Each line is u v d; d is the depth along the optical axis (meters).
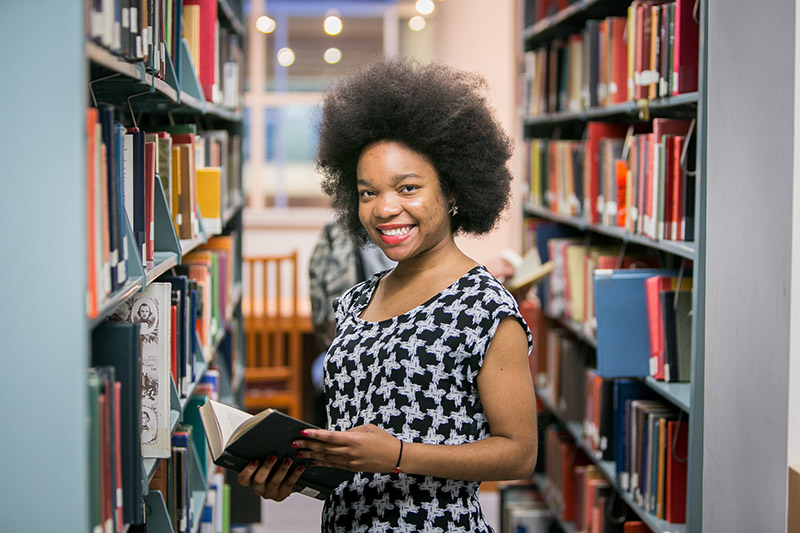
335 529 1.58
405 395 1.52
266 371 4.94
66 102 1.17
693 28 2.20
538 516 3.75
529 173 4.38
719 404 2.01
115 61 1.37
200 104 2.44
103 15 1.28
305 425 1.40
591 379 3.07
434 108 1.60
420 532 1.52
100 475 1.26
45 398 1.20
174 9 2.25
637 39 2.53
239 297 4.04
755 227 1.88
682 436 2.36
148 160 1.80
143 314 1.77
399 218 1.59
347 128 1.65
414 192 1.59
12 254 1.19
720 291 2.00
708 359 2.05
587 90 3.28
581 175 3.44
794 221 1.78
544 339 4.04
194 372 2.31
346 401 1.60
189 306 2.21
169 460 2.07
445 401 1.52
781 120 1.79
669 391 2.27
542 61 4.09
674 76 2.24
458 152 1.64
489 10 5.80
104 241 1.33
